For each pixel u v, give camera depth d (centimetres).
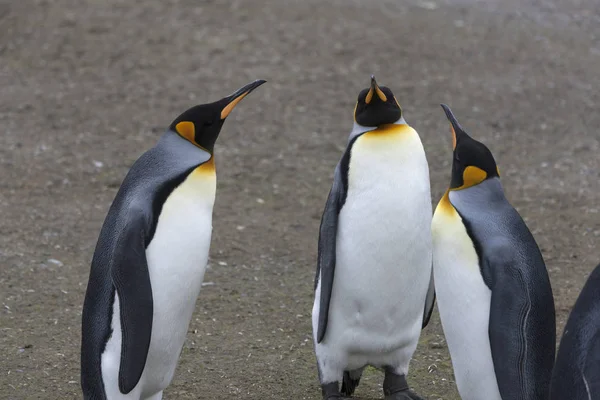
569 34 2447
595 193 1552
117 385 727
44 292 1128
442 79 2134
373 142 799
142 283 705
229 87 2080
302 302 1134
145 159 759
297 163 1702
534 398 707
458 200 750
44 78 2133
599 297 597
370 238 798
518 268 714
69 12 2506
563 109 1980
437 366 959
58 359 948
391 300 813
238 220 1430
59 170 1622
